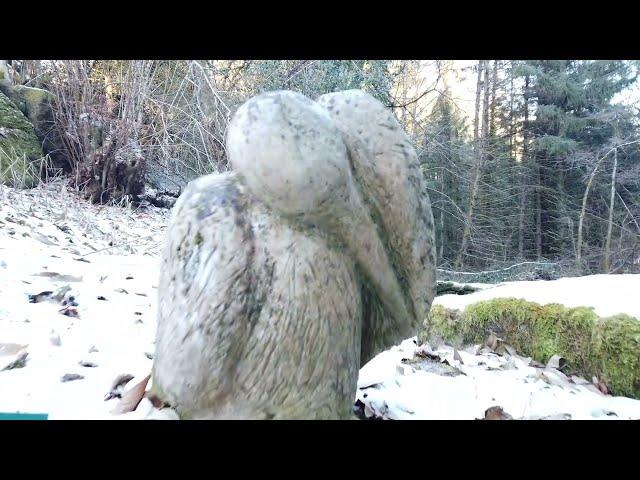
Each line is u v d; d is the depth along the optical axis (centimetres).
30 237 508
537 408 241
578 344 311
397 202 168
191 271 146
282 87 807
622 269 1289
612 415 244
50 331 263
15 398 187
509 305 362
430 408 232
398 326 180
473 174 1345
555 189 1548
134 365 234
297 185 146
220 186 156
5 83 929
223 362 142
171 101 892
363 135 169
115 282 392
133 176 923
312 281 148
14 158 828
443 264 1305
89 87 906
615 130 1379
